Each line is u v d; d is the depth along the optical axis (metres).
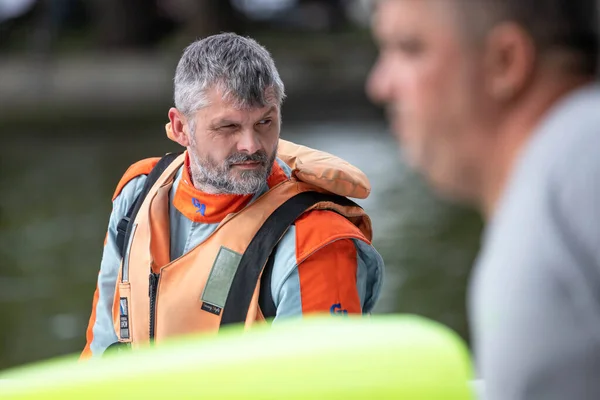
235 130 5.46
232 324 5.50
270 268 5.51
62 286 20.48
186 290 5.61
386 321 2.67
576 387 2.14
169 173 6.05
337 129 44.75
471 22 2.31
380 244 23.56
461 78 2.35
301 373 2.52
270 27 85.38
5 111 53.16
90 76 66.81
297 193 5.67
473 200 2.53
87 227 26.06
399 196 29.19
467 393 2.54
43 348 16.86
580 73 2.33
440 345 2.59
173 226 5.89
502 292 2.21
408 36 2.38
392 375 2.54
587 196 2.15
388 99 2.48
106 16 80.44
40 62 71.50
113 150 40.41
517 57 2.31
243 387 2.48
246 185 5.53
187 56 5.59
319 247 5.44
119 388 2.48
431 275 20.75
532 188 2.23
